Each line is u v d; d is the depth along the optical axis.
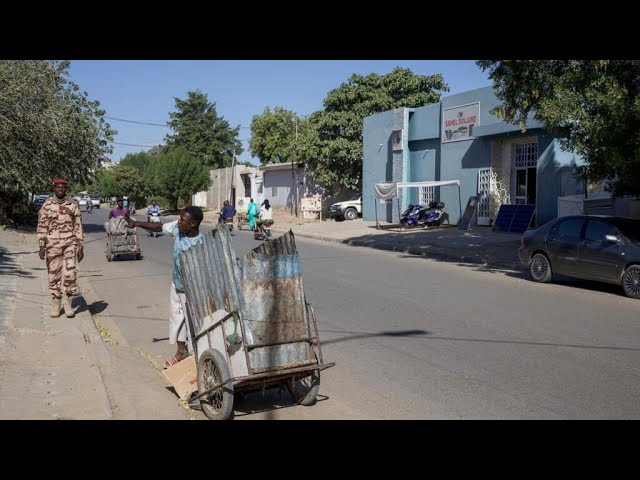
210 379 5.27
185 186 52.06
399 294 11.43
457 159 26.17
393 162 29.80
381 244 21.52
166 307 10.46
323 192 39.88
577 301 10.88
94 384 5.76
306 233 27.58
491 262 16.20
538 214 21.95
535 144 22.83
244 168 50.50
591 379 6.33
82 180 26.88
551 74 13.06
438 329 8.59
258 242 23.69
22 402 5.15
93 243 23.06
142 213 60.28
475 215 25.36
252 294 4.97
